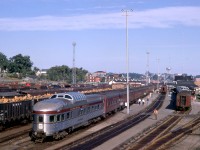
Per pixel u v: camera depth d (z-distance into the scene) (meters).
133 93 102.94
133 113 75.75
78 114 46.16
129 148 35.91
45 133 38.00
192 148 37.97
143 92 134.25
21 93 58.78
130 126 54.25
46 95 63.84
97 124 55.91
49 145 37.00
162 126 54.91
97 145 37.25
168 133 47.56
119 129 50.53
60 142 39.03
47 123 38.06
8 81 158.75
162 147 37.38
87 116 50.34
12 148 34.84
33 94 60.91
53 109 38.59
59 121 39.72
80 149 34.69
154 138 43.03
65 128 41.66
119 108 79.94
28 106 52.62
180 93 86.50
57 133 39.47
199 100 122.88
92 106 53.00
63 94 44.19
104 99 61.53
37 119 38.25
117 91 82.31
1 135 42.34
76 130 48.34
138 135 45.22
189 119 66.19
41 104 39.00
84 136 43.28
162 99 127.25
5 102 46.41
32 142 38.41
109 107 65.88
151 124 57.41
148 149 36.00
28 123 53.97
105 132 47.19
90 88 106.69
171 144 39.72
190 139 43.69
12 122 48.75
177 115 73.62
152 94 153.75
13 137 41.03
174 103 104.88
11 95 53.44
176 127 54.59
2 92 53.31
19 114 49.75
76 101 45.16
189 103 84.44
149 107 93.56
